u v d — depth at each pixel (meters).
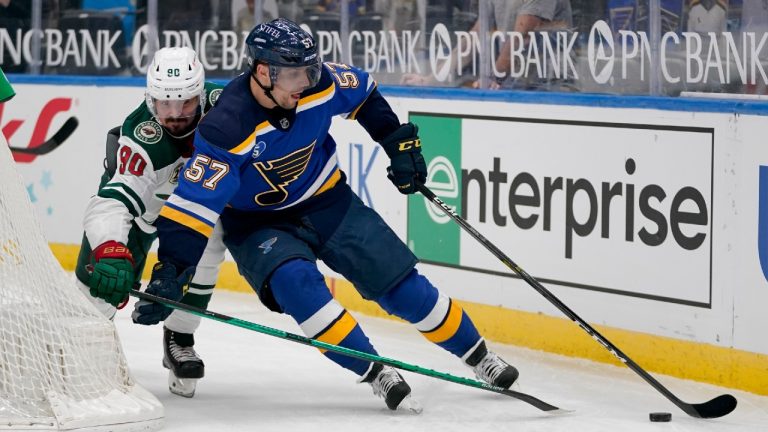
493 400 11.05
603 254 12.85
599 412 10.70
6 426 9.34
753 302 11.54
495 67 14.20
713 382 11.89
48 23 18.62
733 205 11.66
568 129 13.14
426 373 10.05
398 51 15.20
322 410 10.70
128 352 13.16
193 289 10.98
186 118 10.09
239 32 16.84
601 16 13.06
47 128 18.72
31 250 9.93
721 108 11.72
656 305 12.38
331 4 15.85
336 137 15.82
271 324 14.79
